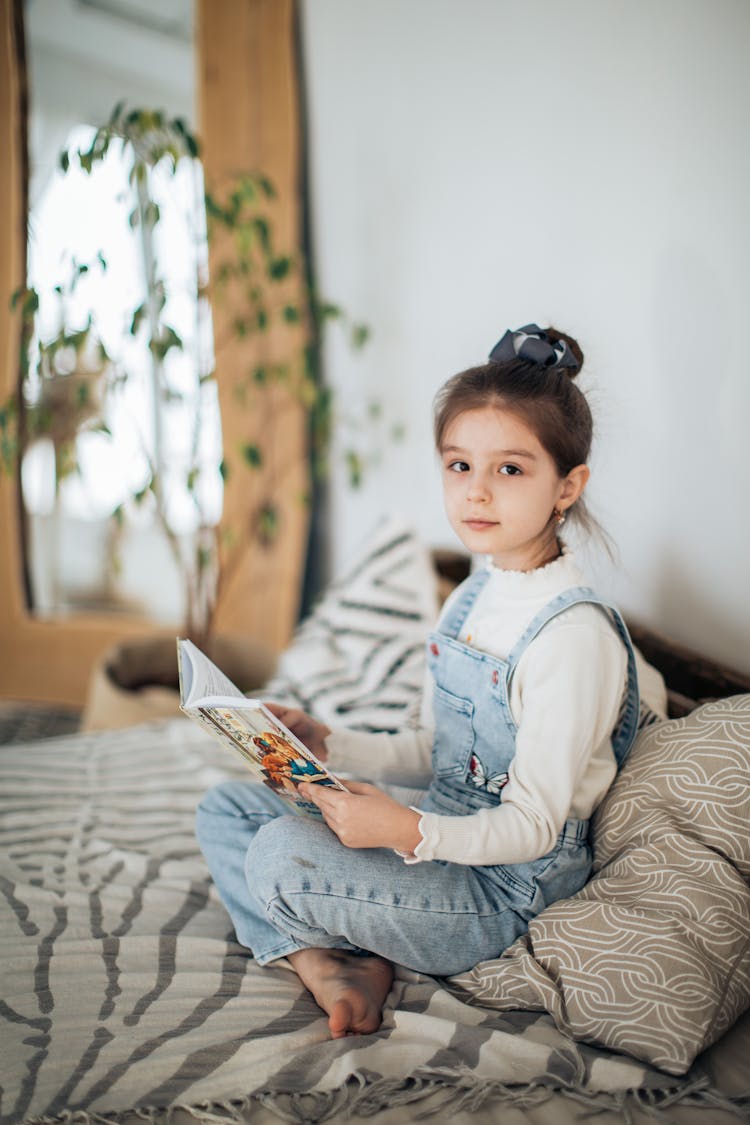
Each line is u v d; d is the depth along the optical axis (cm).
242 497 279
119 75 285
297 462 271
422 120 215
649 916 99
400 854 99
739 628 136
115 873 135
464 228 205
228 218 223
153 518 296
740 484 133
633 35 147
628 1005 94
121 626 290
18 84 257
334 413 276
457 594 123
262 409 273
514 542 106
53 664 292
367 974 104
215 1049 95
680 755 109
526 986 100
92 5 275
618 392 158
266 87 261
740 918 99
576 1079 89
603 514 163
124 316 215
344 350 266
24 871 135
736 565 136
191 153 205
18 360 265
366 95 236
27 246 263
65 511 295
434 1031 96
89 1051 95
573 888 109
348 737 123
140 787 166
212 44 263
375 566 205
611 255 157
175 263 267
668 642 143
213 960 112
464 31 194
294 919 104
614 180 155
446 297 216
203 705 95
